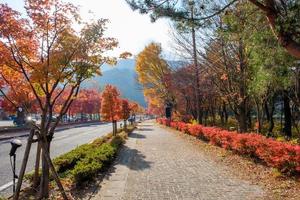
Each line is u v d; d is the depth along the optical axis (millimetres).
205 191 8523
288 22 6902
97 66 8227
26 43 7543
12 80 8305
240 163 12273
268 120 31703
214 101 40250
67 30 7812
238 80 17719
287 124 24516
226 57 17875
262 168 11016
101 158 11852
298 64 11500
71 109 71188
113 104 29766
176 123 37250
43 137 7324
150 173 11273
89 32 7836
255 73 13516
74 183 9484
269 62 10961
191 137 24547
